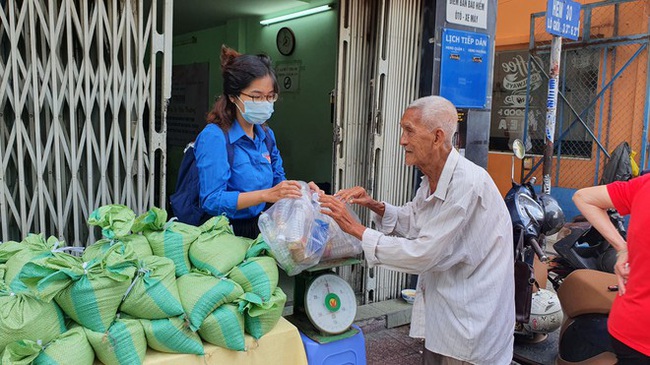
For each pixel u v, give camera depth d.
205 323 1.87
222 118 2.30
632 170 5.75
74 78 2.61
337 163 3.71
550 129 4.81
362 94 3.74
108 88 2.68
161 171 2.90
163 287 1.81
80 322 1.71
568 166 6.73
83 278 1.68
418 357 3.39
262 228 2.09
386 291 4.02
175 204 2.36
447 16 3.74
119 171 2.77
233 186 2.33
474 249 1.97
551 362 3.14
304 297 2.21
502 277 2.03
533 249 2.97
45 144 2.60
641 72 6.04
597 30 6.43
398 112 3.82
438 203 2.01
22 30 2.46
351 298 2.31
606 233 2.08
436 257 1.90
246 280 2.00
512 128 7.30
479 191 1.90
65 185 2.68
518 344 3.36
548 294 3.23
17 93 2.46
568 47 6.45
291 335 2.08
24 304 1.62
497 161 7.38
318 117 6.11
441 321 2.08
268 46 6.83
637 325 1.81
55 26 2.52
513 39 7.13
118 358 1.70
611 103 6.31
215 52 7.70
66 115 2.63
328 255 2.17
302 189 2.16
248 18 7.04
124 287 1.74
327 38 5.86
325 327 2.18
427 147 1.93
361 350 2.30
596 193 2.12
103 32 2.64
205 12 6.61
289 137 6.67
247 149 2.36
